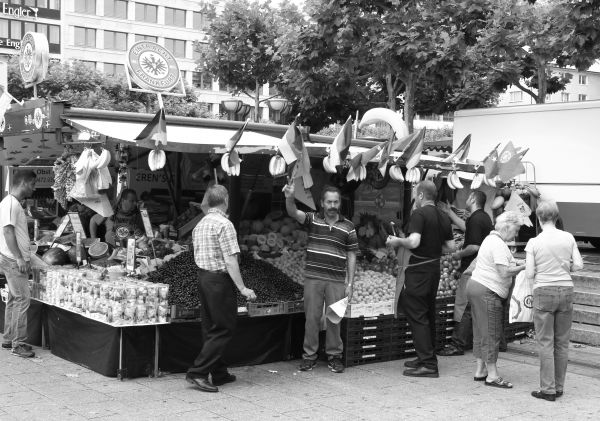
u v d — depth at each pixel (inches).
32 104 303.0
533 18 553.0
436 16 474.6
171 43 2573.8
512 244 410.9
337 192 275.4
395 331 308.8
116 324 250.1
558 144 499.5
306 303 279.4
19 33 2288.4
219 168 346.6
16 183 291.4
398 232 347.6
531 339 363.6
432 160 336.8
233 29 659.4
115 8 2458.2
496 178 354.9
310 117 623.2
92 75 1480.1
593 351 337.1
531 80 706.8
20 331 292.8
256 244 329.7
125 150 313.3
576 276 386.6
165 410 223.8
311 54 477.1
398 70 471.5
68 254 324.8
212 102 2600.9
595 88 2146.9
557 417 231.0
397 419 223.6
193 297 265.1
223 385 258.1
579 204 490.3
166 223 357.7
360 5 441.1
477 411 235.1
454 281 344.8
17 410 218.7
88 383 252.8
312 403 238.1
